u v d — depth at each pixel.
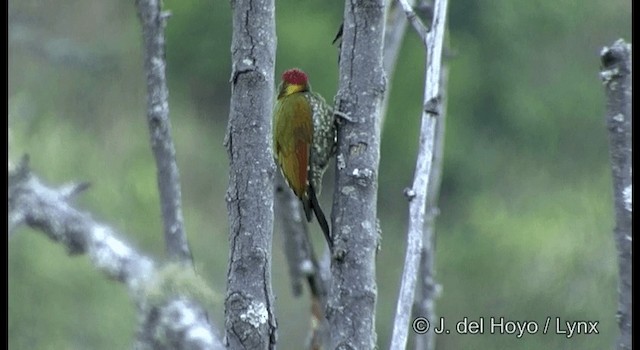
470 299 17.92
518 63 23.78
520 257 18.19
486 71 23.66
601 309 16.31
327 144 8.66
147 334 6.20
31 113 14.05
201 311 6.25
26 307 12.07
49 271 12.17
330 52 22.53
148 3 6.71
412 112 23.19
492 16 23.56
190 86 23.33
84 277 12.29
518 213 20.47
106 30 18.17
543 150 23.50
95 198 15.23
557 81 23.75
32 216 6.58
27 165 6.68
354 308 5.90
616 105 5.01
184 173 20.02
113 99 17.80
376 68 6.10
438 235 20.02
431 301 7.47
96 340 12.26
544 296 17.02
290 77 8.75
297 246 7.62
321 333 7.54
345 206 6.03
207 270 17.23
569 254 17.48
